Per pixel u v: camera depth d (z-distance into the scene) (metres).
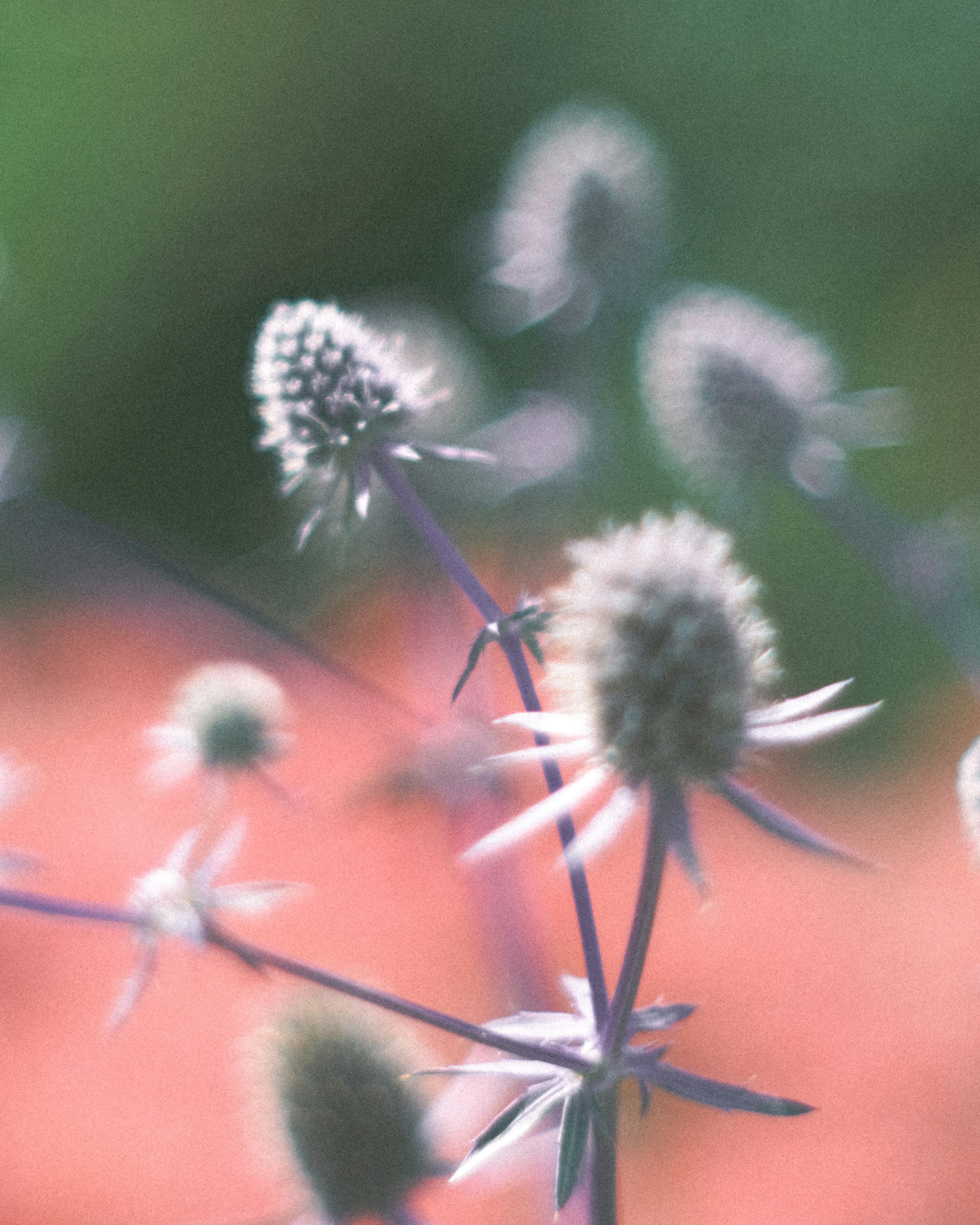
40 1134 0.55
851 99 1.00
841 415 0.41
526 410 0.43
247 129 1.06
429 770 0.41
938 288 0.96
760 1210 0.50
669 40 1.03
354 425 0.34
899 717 0.77
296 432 0.34
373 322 0.49
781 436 0.41
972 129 0.98
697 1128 0.54
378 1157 0.35
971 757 0.33
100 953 0.62
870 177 1.00
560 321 0.44
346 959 0.58
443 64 1.05
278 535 0.88
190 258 1.05
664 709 0.32
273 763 0.37
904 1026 0.56
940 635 0.41
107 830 0.66
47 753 0.73
